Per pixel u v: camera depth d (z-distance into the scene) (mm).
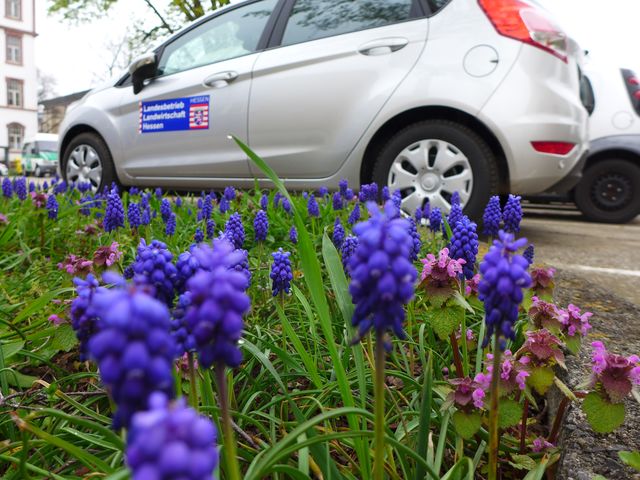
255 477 872
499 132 4352
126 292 484
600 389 1307
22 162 34969
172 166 5949
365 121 4801
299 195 5551
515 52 4363
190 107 5742
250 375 1812
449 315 1630
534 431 1723
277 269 1813
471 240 1755
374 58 4801
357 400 1650
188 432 392
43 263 3389
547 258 4543
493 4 4469
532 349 1461
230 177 5660
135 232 3775
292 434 911
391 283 708
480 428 1430
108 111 6445
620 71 7887
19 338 2021
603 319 2363
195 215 4559
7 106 52875
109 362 469
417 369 2027
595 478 1210
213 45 5859
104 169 6555
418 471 1211
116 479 682
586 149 4922
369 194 4199
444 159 4582
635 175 7680
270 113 5254
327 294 2496
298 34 5277
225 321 638
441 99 4480
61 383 1797
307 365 1524
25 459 1142
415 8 4773
